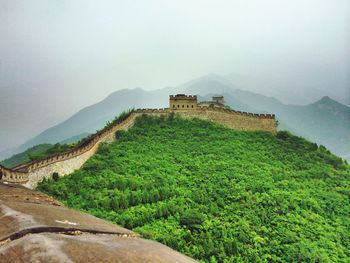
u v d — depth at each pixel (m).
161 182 75.38
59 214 11.79
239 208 71.00
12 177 54.59
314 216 75.06
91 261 7.79
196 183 78.88
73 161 76.44
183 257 9.41
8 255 8.25
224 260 54.41
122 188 69.94
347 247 68.44
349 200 85.44
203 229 61.00
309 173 95.56
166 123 106.75
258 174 87.25
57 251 8.14
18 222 9.96
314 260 59.94
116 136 96.75
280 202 76.56
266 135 113.31
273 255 59.91
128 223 57.34
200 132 103.12
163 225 59.66
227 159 92.50
